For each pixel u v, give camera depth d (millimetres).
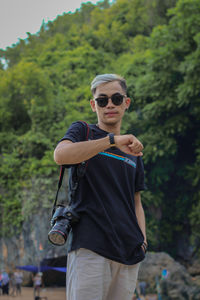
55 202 2570
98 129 2645
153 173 32219
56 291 28703
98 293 2277
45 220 29297
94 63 40969
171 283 25562
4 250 31172
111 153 2525
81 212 2391
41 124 33188
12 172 32719
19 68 36656
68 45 48156
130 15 53375
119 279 2422
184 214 33375
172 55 30172
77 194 2445
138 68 34969
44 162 29891
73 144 2268
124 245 2402
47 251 28672
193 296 25375
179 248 33438
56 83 38562
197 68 27500
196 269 31797
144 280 25859
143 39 47906
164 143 29953
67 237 2373
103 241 2312
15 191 32469
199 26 29625
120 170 2527
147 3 50938
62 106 33906
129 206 2523
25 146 32969
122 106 2650
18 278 26703
